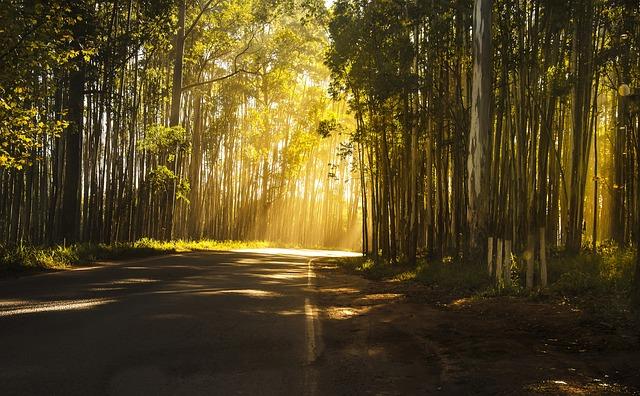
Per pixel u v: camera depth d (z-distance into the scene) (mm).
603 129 32875
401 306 11688
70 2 19891
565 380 5840
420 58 21797
